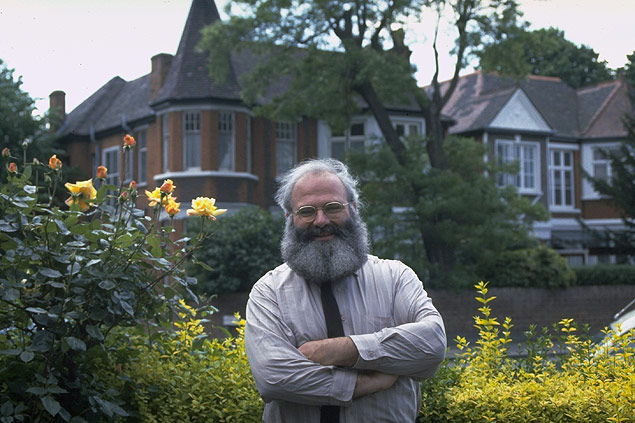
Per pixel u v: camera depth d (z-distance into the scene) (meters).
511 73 20.30
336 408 2.72
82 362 3.64
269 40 18.61
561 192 32.47
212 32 19.08
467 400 3.48
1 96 25.86
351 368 2.68
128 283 3.48
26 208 3.46
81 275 3.41
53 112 29.17
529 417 3.38
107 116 29.30
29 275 3.31
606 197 26.19
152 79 26.62
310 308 2.83
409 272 2.99
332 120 20.03
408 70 18.77
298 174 2.96
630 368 3.61
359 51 17.91
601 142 32.75
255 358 2.75
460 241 19.56
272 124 25.23
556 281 20.70
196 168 23.67
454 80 20.25
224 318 17.33
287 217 3.02
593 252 32.62
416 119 26.84
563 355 4.21
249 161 24.47
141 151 26.58
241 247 17.75
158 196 3.74
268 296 2.88
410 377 2.78
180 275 3.75
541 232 31.09
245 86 19.77
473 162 20.48
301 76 19.36
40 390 3.13
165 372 3.76
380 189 19.39
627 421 3.29
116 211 3.74
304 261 2.81
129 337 4.05
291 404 2.79
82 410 3.54
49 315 3.23
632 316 7.17
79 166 29.09
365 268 2.94
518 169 20.42
